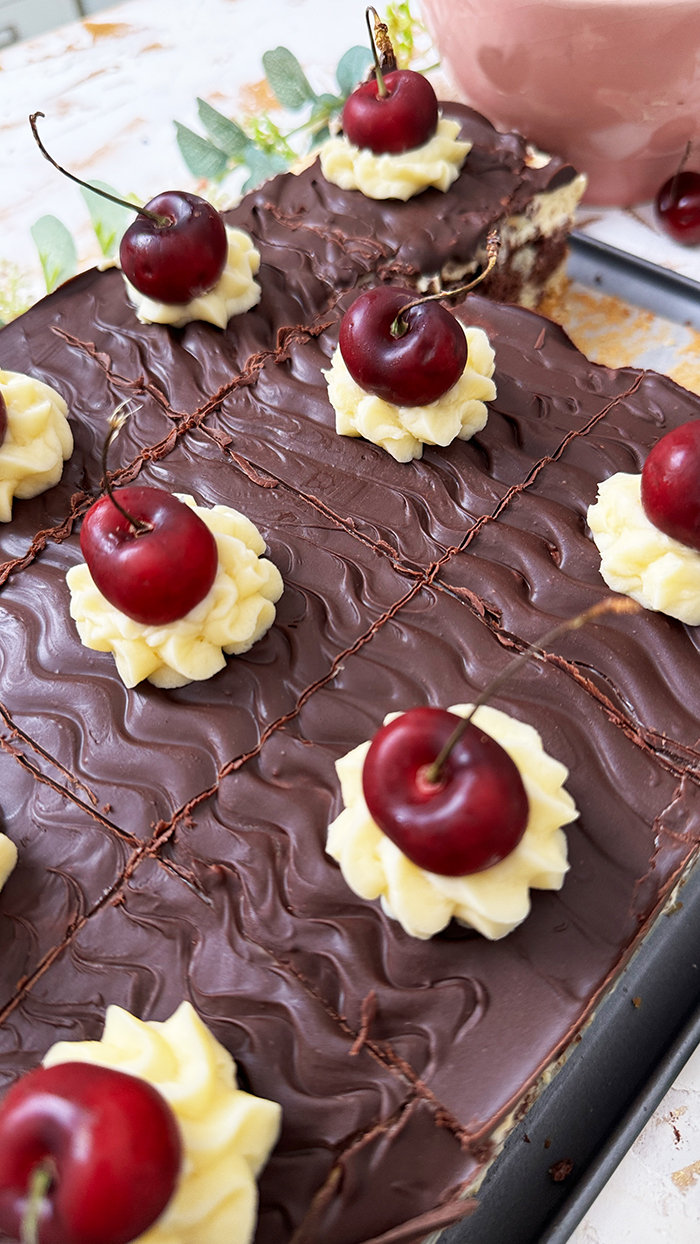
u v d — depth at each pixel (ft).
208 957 0.89
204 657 0.98
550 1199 0.91
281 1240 0.83
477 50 1.31
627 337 1.37
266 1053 0.86
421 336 1.03
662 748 0.94
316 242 1.28
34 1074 0.77
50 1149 0.75
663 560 0.98
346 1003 0.87
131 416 1.15
